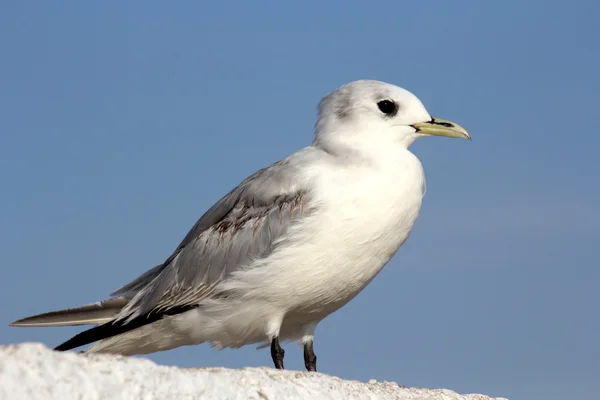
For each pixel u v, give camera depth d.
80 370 8.41
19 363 8.08
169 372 9.01
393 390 11.72
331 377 10.99
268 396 9.70
